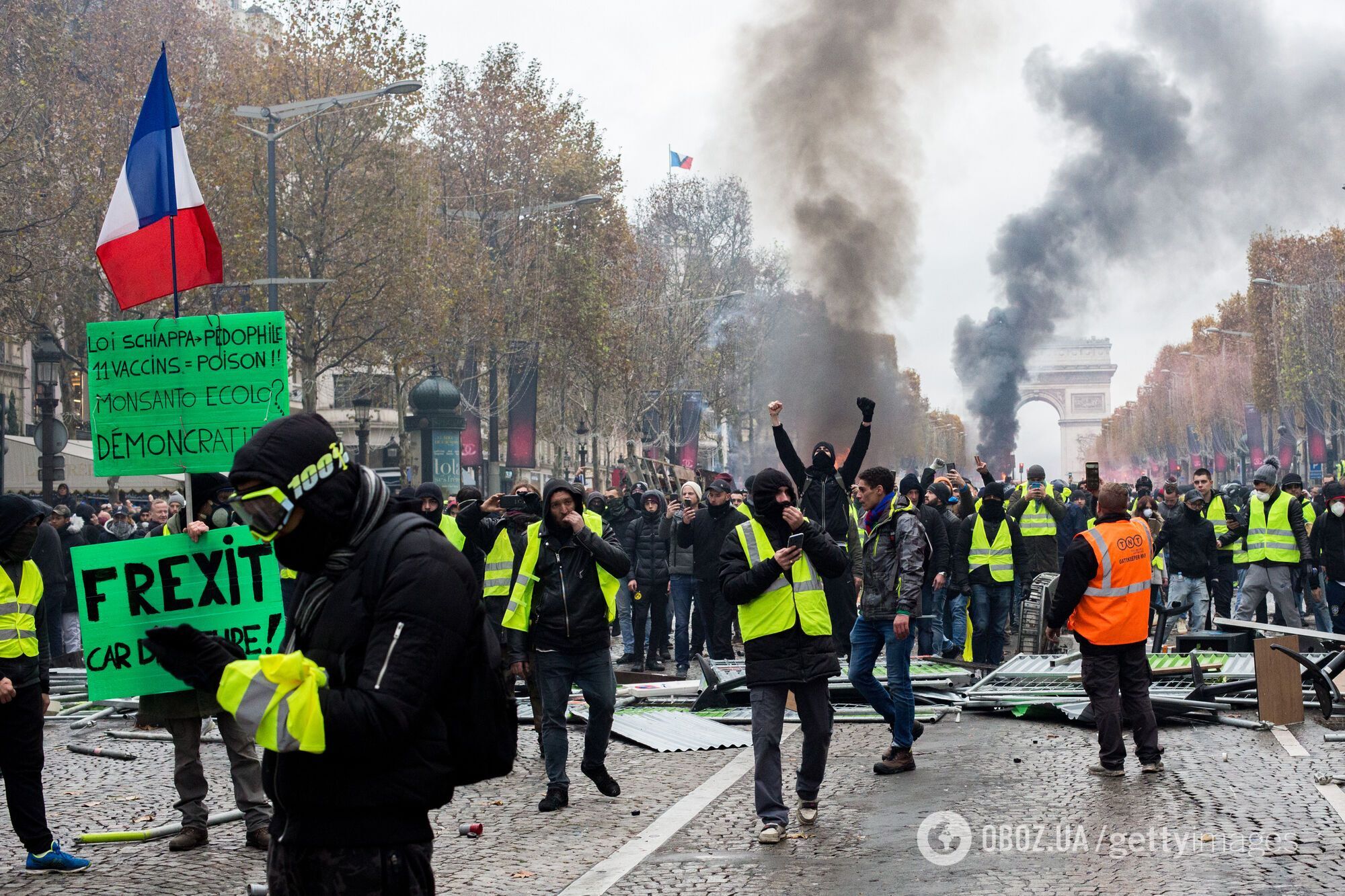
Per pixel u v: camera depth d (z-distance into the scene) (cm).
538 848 789
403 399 5675
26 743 747
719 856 751
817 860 734
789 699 1334
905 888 668
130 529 2334
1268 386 7625
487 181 5225
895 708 993
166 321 862
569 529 923
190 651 343
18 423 5550
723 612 1714
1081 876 675
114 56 4653
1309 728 1148
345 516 358
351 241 4116
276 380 861
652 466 3212
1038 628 1709
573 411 6594
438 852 786
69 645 1902
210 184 4062
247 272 4012
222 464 855
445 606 349
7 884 723
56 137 4059
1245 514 2030
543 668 914
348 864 348
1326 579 1834
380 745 337
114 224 914
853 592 1544
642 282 6125
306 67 4050
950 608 1900
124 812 920
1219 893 631
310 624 366
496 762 369
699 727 1213
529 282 5169
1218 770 953
